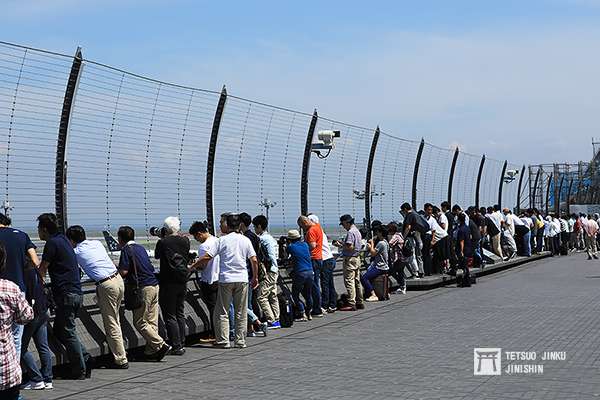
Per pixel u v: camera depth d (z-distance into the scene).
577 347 14.63
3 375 8.52
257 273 16.67
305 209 22.12
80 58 13.94
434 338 16.19
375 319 19.75
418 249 28.20
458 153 34.53
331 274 21.45
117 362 13.72
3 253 9.07
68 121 13.83
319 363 13.77
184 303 16.67
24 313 8.70
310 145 22.28
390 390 11.36
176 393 11.60
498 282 30.25
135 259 14.28
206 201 18.05
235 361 14.29
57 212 13.77
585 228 46.41
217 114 18.19
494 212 38.03
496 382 11.71
